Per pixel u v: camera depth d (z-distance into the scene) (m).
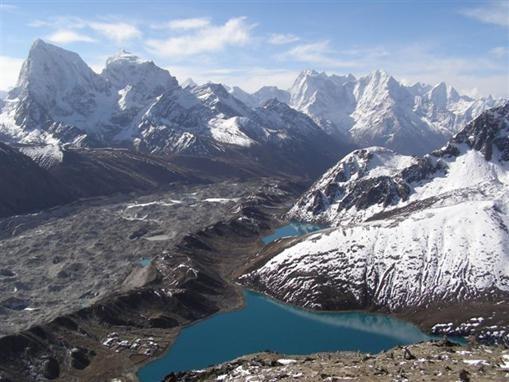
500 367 53.16
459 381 49.12
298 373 59.34
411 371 54.72
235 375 64.38
